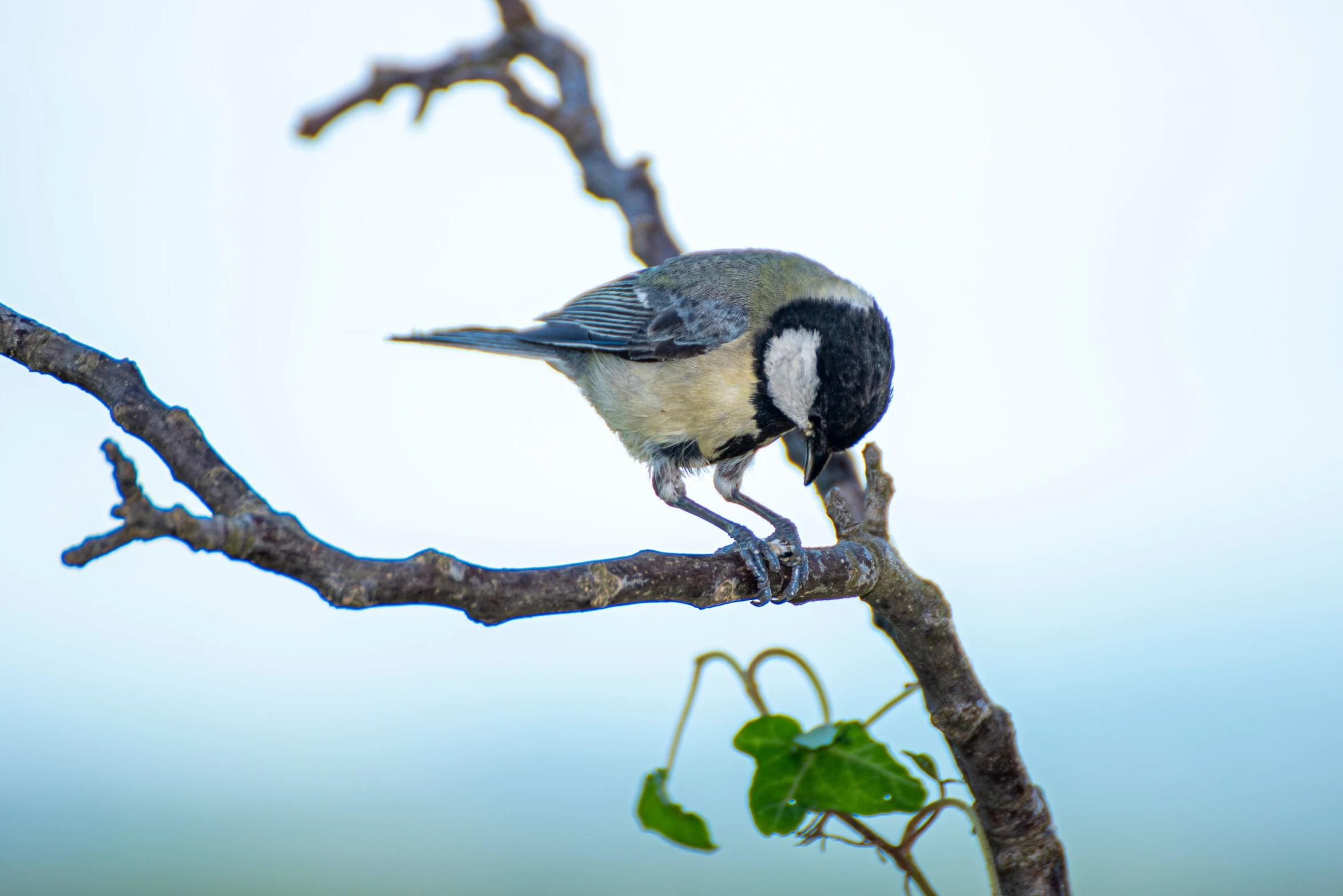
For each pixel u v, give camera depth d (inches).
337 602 149.0
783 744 230.7
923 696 236.2
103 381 179.8
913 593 229.5
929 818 233.9
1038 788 238.8
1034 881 234.1
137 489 127.7
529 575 171.2
